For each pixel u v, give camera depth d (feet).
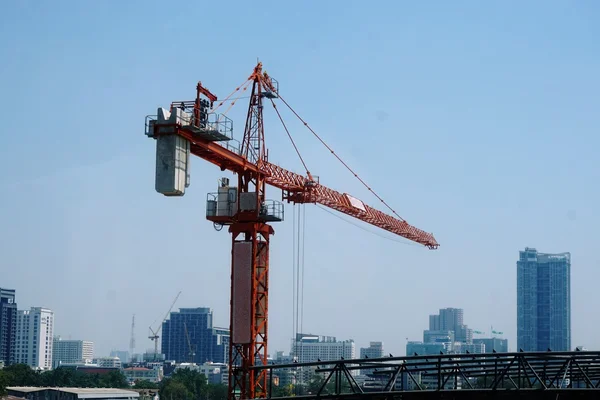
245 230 448.65
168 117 389.19
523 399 257.34
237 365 443.32
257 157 473.26
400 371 251.80
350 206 618.85
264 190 479.82
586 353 237.86
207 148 414.41
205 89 405.18
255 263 448.65
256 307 449.06
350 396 254.06
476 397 255.70
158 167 387.14
